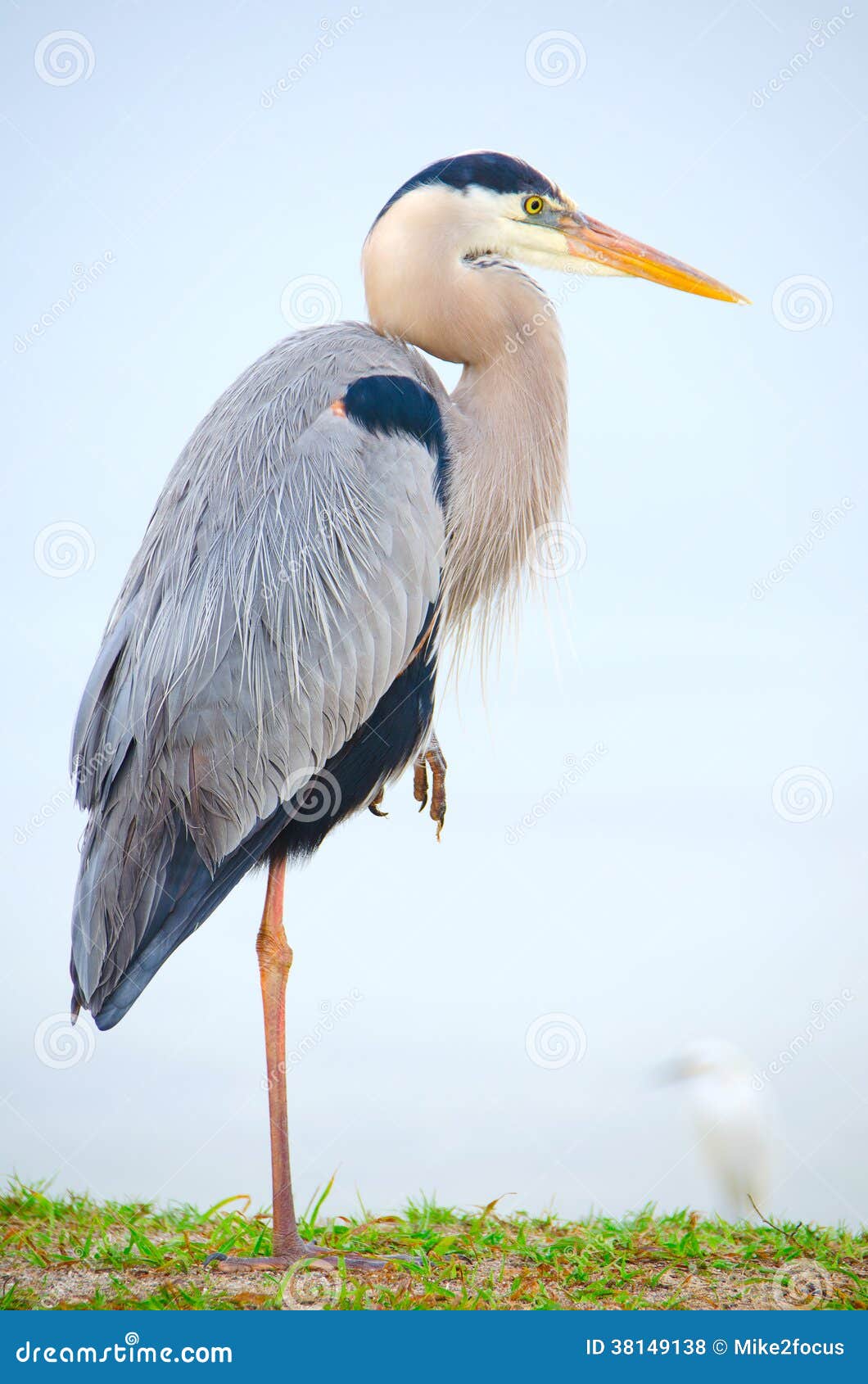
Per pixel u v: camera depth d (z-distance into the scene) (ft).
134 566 30.89
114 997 27.84
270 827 28.68
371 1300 24.06
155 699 28.30
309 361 30.58
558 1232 28.84
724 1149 31.45
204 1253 26.94
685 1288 25.07
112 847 28.22
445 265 32.40
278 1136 26.76
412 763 31.91
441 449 31.50
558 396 33.24
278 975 27.78
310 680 28.73
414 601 29.78
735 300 34.19
